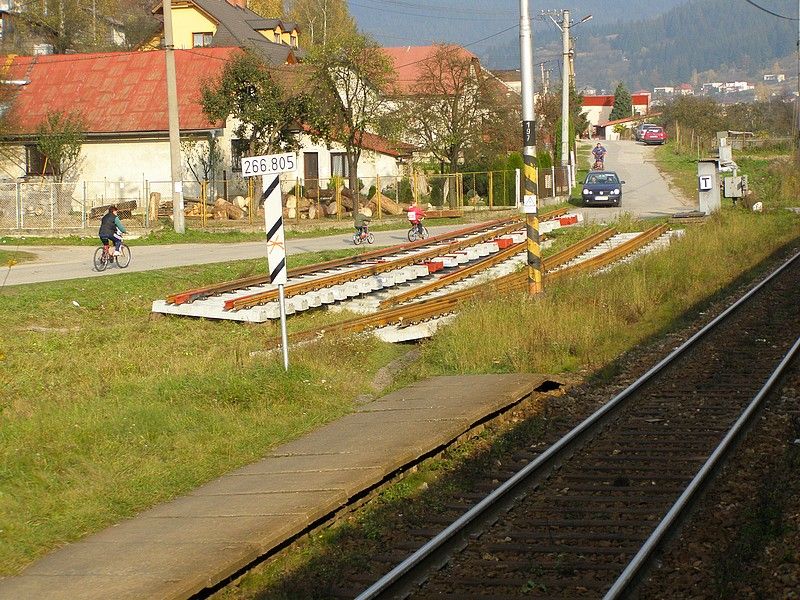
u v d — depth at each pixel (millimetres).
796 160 56344
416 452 10273
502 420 12656
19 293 22766
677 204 50375
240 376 13664
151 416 11648
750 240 30688
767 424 11516
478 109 52344
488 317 17188
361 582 7484
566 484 9656
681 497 8578
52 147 44906
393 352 17703
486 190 53406
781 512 8344
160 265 28281
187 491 9773
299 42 74250
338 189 45188
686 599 6887
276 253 14117
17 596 7078
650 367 15281
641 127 99188
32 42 71938
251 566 7867
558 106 69688
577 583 7156
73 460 10305
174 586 6961
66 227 38375
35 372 15109
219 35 60500
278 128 43031
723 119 91000
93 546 8180
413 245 30391
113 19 86000
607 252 27203
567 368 15570
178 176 36812
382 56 45688
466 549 7961
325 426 12258
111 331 19062
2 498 9008
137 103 47562
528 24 19719
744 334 17484
